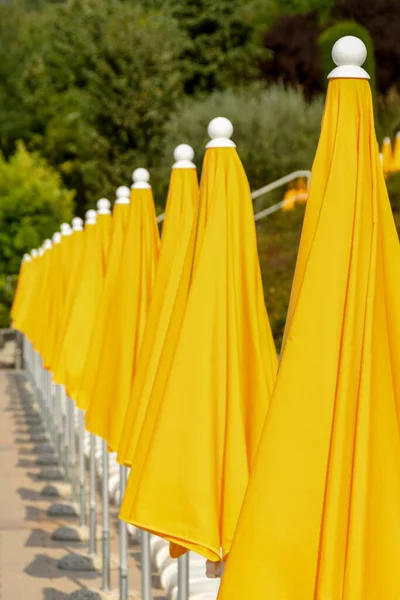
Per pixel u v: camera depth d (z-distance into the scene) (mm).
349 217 4973
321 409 4812
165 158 46656
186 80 61750
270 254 23844
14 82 80875
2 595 12562
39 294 25453
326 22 53406
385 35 47875
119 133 61562
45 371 28969
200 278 6438
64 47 75500
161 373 6957
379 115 36438
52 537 15844
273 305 21266
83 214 70812
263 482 4770
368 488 4734
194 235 6926
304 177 32375
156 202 48156
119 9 65125
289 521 4746
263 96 42688
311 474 4770
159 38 61438
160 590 12461
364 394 4781
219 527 6113
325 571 4699
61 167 72875
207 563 6562
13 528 16547
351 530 4711
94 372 11031
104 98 61375
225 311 6402
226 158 6824
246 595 4734
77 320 13375
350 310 4859
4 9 86688
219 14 60219
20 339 48531
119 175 61344
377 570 4742
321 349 4852
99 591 12555
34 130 77438
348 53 5145
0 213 56531
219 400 6254
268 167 39250
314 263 4926
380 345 4883
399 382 4918
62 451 21812
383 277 5008
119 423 9562
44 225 57469
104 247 13648
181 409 6137
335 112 5129
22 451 24609
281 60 56594
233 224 6719
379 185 5094
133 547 15133
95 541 14703
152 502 5996
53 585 13086
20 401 35438
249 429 6422
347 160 5043
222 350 6328
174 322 6957
